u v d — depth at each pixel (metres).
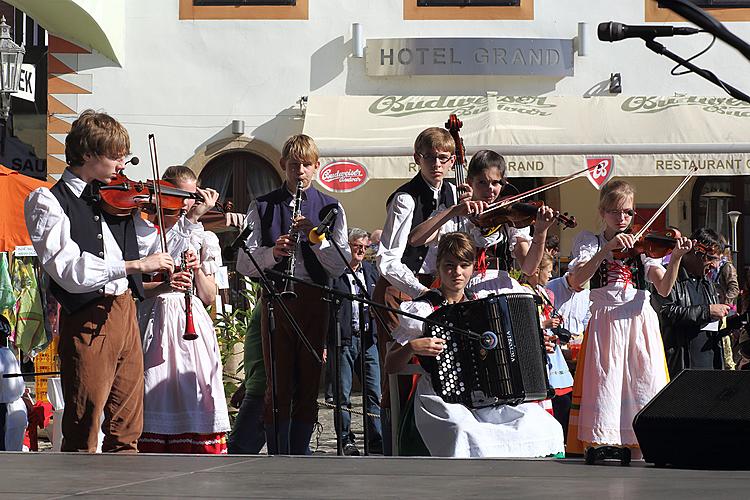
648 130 18.11
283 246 8.05
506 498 3.84
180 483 4.28
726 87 5.05
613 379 7.61
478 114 18.53
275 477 4.45
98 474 4.59
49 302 11.82
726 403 4.59
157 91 19.31
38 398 11.84
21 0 18.03
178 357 7.80
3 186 11.72
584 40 19.38
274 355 8.05
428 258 7.97
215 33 19.38
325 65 19.45
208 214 9.22
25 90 18.48
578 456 7.79
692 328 9.61
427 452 6.77
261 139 19.38
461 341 6.55
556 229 19.28
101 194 6.59
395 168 17.25
